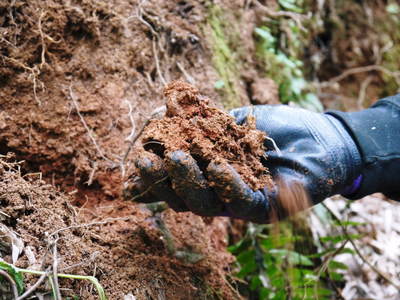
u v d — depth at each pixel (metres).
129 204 1.50
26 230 1.18
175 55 1.89
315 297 1.68
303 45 2.77
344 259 2.05
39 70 1.54
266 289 1.74
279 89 2.32
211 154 1.11
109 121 1.61
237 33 2.15
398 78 3.19
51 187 1.33
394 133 1.32
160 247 1.41
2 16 1.54
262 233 1.92
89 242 1.27
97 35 1.66
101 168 1.54
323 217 2.09
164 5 1.93
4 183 1.24
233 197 1.11
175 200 1.22
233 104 1.98
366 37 3.17
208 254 1.52
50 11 1.59
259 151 1.20
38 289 1.06
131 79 1.71
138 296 1.23
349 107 2.98
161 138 1.13
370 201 2.45
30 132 1.50
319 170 1.20
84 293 1.14
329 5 3.08
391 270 2.04
